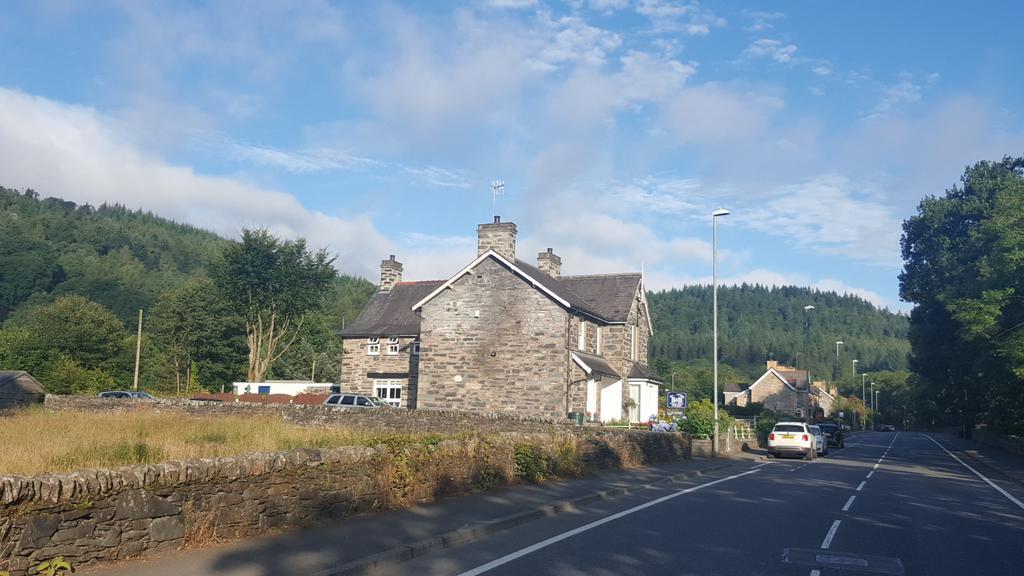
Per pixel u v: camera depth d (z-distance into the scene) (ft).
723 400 378.53
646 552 35.58
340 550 32.35
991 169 196.85
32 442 44.42
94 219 536.01
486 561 32.86
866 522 47.44
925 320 198.39
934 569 33.58
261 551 31.53
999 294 109.50
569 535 39.99
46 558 25.91
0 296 295.89
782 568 32.76
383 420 98.48
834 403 406.62
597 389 136.46
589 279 157.48
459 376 129.59
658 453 92.27
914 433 334.44
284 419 104.27
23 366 202.69
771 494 62.80
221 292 198.39
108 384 204.44
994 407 154.81
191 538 31.58
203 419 78.38
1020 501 63.10
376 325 157.38
